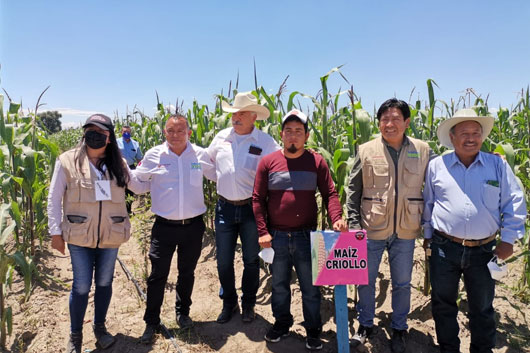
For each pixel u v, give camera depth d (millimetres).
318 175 2811
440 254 2609
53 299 3871
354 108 3623
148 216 5426
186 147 3107
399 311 2918
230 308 3461
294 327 3318
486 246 2502
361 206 2912
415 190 2742
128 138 7188
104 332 3086
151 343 3076
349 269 2520
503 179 2463
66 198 2770
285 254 2842
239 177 3172
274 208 2789
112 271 2992
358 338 2980
